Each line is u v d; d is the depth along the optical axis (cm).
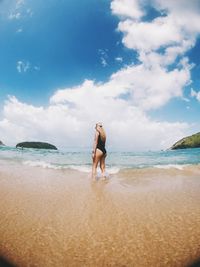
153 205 478
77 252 286
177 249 292
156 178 802
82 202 497
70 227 361
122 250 291
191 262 263
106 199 524
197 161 1488
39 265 259
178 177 823
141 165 1222
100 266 259
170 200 518
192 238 321
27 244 304
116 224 373
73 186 657
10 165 1122
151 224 373
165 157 1878
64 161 1391
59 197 535
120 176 840
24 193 566
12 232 339
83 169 1014
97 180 753
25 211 432
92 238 323
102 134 826
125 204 485
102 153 817
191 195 565
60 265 260
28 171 922
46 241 313
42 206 464
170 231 345
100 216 410
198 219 395
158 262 264
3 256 275
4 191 580
